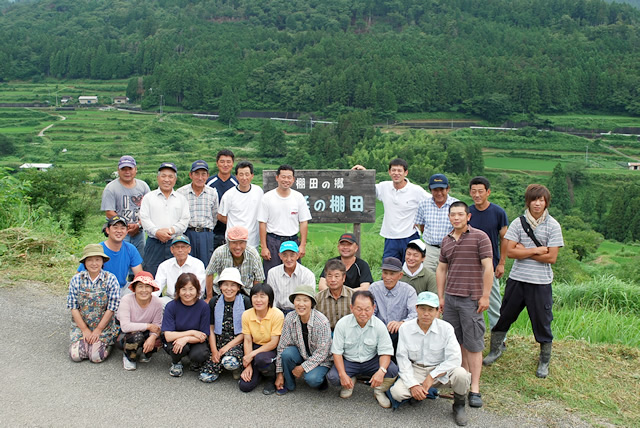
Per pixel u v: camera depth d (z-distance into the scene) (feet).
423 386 13.51
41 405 12.73
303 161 234.17
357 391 14.49
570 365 16.48
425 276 16.51
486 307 14.52
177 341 14.42
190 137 282.97
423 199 18.81
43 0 519.60
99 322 15.78
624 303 28.60
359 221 20.90
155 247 19.04
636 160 252.01
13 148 228.43
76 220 48.39
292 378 14.28
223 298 15.46
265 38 432.66
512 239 16.10
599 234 155.53
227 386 14.42
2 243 25.61
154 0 517.55
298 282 16.34
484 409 13.67
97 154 229.45
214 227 20.58
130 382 14.25
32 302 19.95
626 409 14.03
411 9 472.44
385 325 15.10
